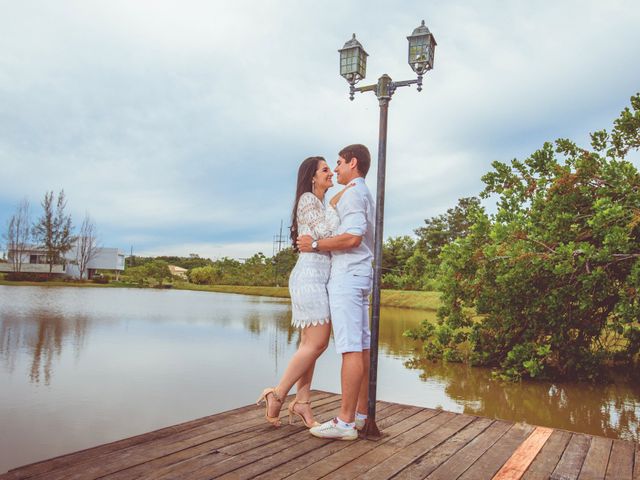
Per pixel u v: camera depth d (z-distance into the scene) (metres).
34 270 57.19
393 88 3.27
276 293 46.22
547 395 7.20
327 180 3.26
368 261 3.06
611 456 2.82
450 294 9.94
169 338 11.30
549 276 8.66
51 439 4.52
